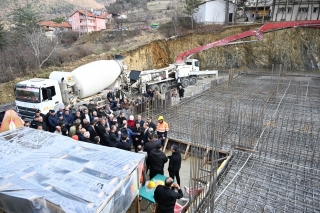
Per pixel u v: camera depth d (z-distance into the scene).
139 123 7.35
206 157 6.17
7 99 14.15
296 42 25.05
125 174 3.85
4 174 3.72
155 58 25.33
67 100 10.55
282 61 25.20
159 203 4.19
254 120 8.24
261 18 33.38
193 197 4.46
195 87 18.83
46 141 5.04
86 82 11.12
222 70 26.34
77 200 3.18
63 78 10.49
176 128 8.79
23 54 17.33
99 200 3.19
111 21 48.69
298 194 5.04
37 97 9.36
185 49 26.55
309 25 16.64
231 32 26.83
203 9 30.86
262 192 5.14
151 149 5.76
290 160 6.43
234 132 8.20
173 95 13.59
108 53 20.98
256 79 18.12
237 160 6.44
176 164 5.57
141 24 40.97
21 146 4.79
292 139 7.65
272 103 11.58
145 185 5.10
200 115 9.71
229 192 5.15
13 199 3.27
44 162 4.13
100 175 3.79
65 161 4.20
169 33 28.31
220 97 13.03
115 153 4.63
